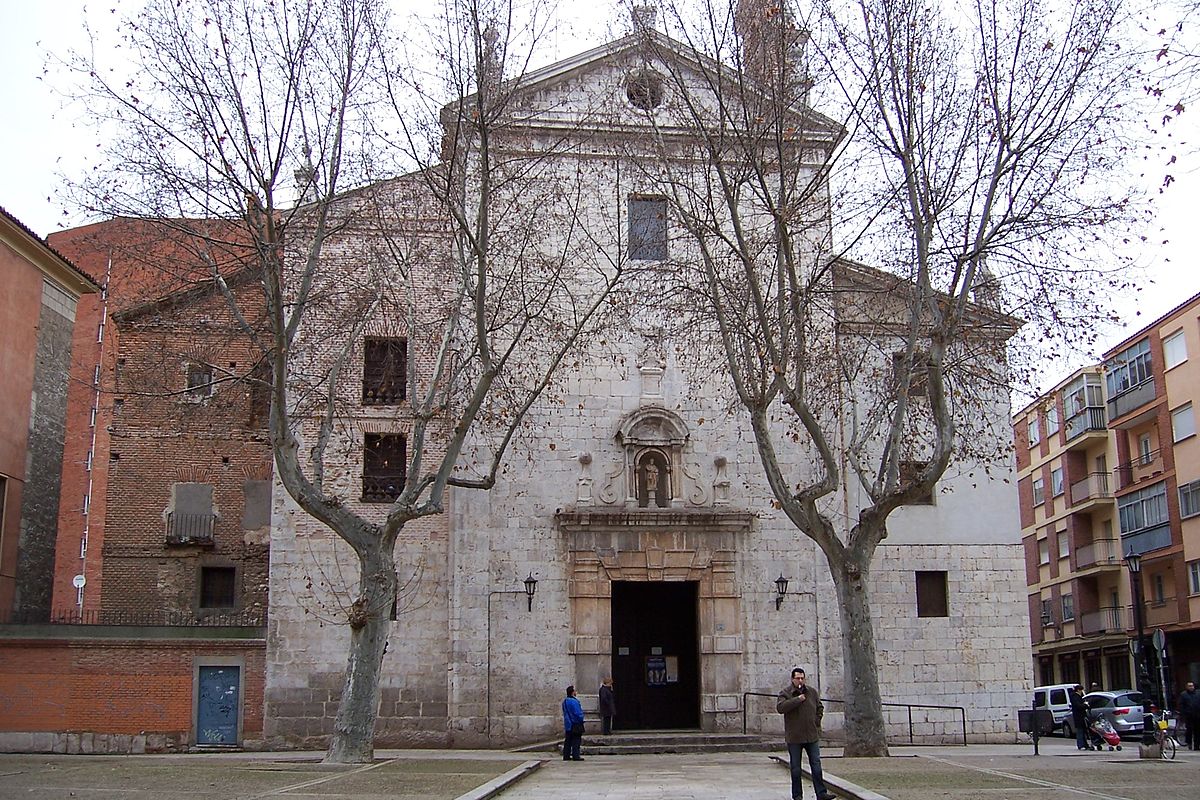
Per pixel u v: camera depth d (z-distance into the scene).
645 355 29.20
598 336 29.80
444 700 28.03
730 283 24.53
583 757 25.33
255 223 22.84
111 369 28.88
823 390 27.30
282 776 18.23
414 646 28.28
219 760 22.53
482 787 16.23
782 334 22.72
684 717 29.88
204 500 31.27
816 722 14.87
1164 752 25.47
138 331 29.39
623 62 26.03
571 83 30.86
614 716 29.47
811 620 29.33
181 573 30.84
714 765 21.98
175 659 27.16
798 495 22.33
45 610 32.84
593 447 29.59
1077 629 51.56
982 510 30.86
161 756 24.78
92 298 36.19
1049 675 57.16
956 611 30.17
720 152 23.14
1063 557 53.72
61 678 26.52
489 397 27.31
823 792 14.62
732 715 28.56
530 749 26.61
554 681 28.22
